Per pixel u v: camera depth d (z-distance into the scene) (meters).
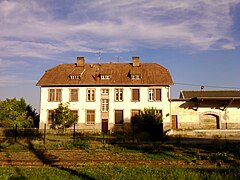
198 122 42.50
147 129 29.44
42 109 44.97
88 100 44.56
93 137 32.03
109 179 10.25
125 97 44.12
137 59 48.75
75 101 44.69
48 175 10.99
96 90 44.62
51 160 15.68
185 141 26.77
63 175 11.12
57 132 40.28
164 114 43.06
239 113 42.34
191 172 11.33
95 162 15.00
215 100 42.06
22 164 14.45
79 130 42.19
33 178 10.43
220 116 42.38
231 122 42.22
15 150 19.94
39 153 18.62
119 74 46.47
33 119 48.56
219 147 20.58
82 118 44.22
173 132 36.06
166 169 12.24
